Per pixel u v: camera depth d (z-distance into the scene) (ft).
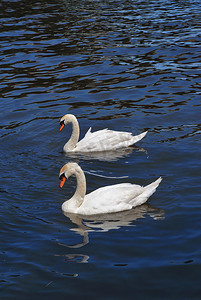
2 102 68.23
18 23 112.16
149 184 44.62
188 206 40.37
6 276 31.09
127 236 36.06
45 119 62.28
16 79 77.66
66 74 79.30
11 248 34.58
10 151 53.16
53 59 86.74
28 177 46.83
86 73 79.51
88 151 53.67
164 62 83.76
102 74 78.79
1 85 75.00
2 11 125.80
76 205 40.68
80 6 130.82
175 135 56.24
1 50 92.07
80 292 29.40
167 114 62.44
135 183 45.11
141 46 92.99
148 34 101.09
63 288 29.78
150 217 38.99
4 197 42.52
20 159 51.13
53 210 40.68
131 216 39.42
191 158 49.98
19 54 89.81
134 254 33.45
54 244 35.09
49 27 107.86
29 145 55.11
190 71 79.00
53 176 47.24
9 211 40.11
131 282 30.19
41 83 75.66
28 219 38.96
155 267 31.73
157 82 74.43
